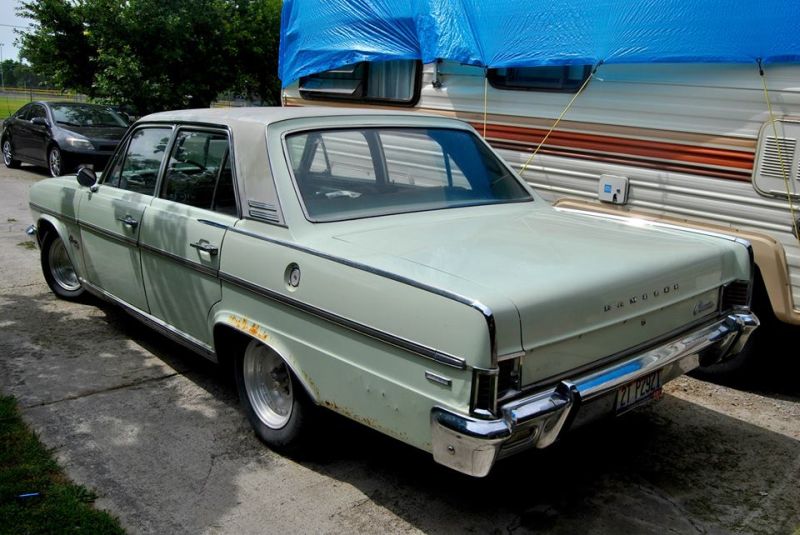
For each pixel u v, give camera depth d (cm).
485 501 339
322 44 659
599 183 508
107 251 492
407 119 425
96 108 1446
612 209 504
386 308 285
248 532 312
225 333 391
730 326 352
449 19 552
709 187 456
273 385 379
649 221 398
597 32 477
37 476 346
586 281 287
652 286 311
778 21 412
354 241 328
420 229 353
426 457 378
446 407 265
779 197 426
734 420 430
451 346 262
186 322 419
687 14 443
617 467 371
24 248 792
